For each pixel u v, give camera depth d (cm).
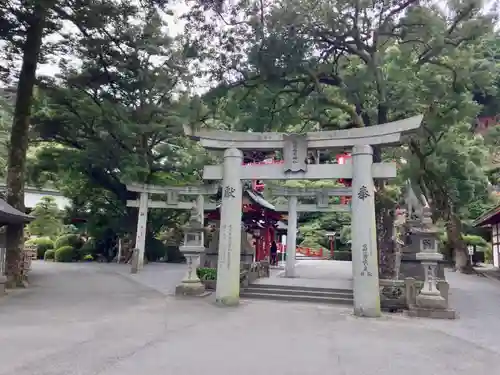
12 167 1772
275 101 1670
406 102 1517
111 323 1026
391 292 1351
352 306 1403
